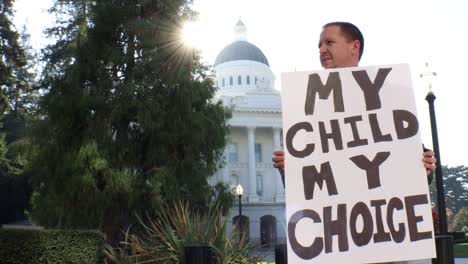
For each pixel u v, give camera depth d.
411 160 2.76
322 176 2.74
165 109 22.55
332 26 3.01
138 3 23.48
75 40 24.17
